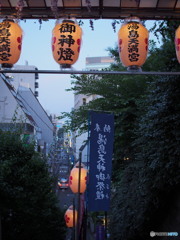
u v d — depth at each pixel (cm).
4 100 3002
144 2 472
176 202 870
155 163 793
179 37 429
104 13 481
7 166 945
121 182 1294
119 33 454
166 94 807
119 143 1341
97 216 1728
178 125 772
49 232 1634
